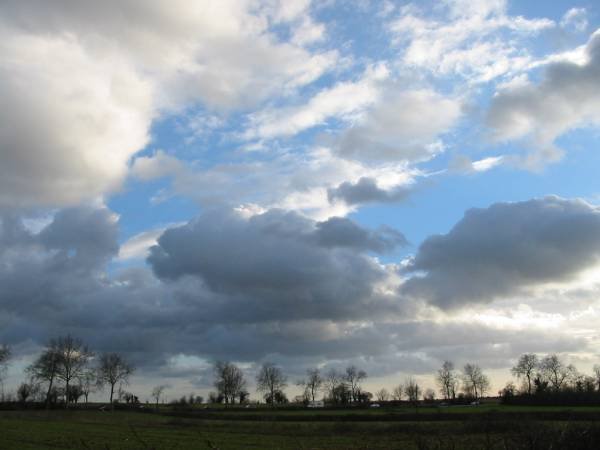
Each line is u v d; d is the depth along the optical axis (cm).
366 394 16200
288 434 6631
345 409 12625
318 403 15800
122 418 9931
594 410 8338
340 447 4988
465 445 3228
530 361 14600
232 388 15562
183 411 12175
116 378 13425
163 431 6944
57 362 12569
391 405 14038
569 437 2469
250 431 7119
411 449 4694
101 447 4441
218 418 10275
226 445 5141
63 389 12625
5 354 11294
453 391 16400
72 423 8238
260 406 14550
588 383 13462
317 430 7125
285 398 16175
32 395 12688
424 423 7288
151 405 14362
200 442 5356
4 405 12294
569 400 11088
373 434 6388
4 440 4891
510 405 11594
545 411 8144
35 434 5762
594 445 2430
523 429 2683
